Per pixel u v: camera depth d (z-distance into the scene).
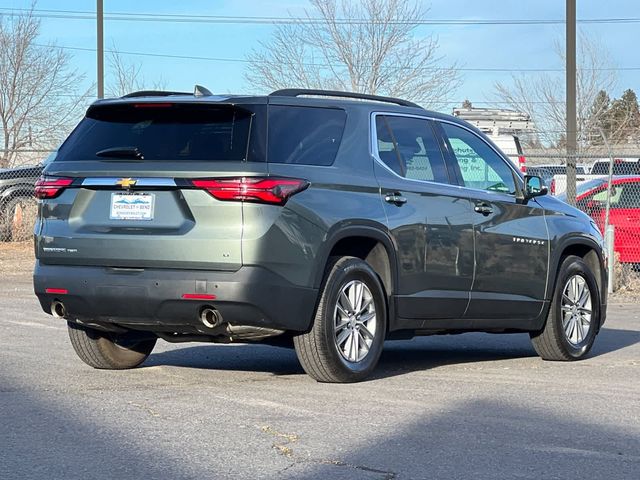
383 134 7.77
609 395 7.09
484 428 5.93
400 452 5.32
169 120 7.13
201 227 6.75
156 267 6.85
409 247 7.66
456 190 8.14
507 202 8.55
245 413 6.20
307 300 6.95
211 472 4.86
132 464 4.98
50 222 7.27
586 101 44.00
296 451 5.28
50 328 10.62
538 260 8.73
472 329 8.42
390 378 7.72
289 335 7.22
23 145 34.69
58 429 5.71
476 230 8.20
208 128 6.99
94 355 7.83
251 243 6.66
